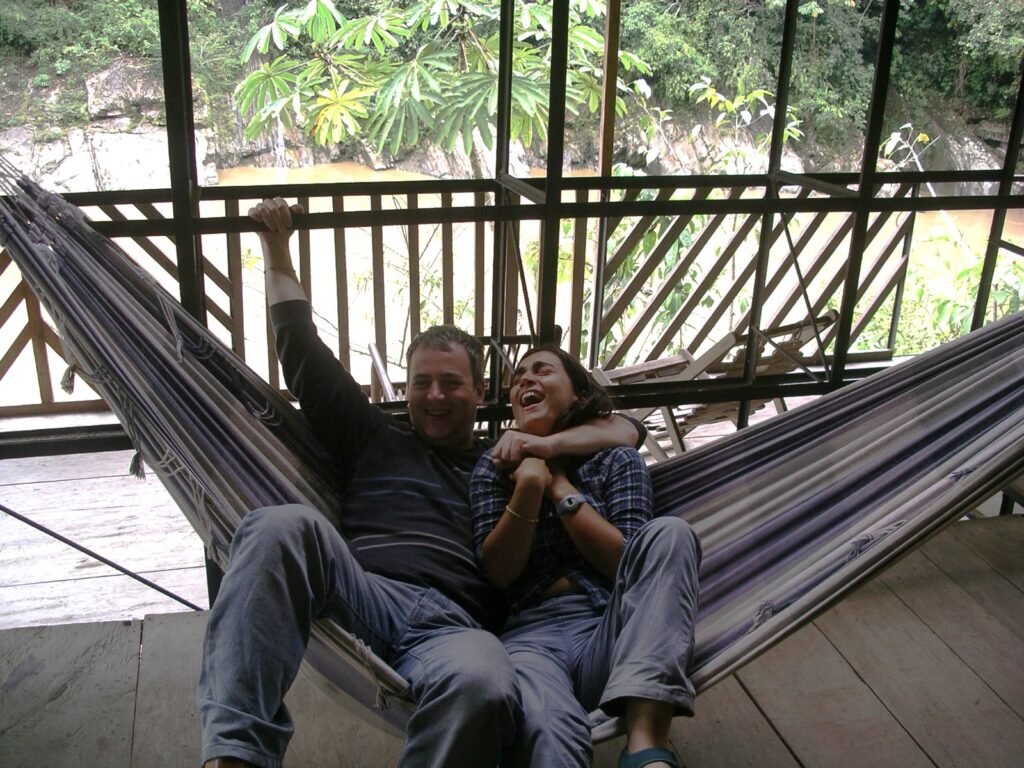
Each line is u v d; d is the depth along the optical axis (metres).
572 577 1.75
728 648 1.54
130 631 2.26
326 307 5.88
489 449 1.93
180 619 2.31
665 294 3.86
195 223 2.04
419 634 1.57
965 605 2.41
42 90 7.22
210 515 1.64
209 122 7.31
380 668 1.44
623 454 1.83
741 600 1.75
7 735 1.93
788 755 1.91
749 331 3.12
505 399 2.86
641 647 1.44
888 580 2.51
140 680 2.10
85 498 4.16
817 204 2.62
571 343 3.78
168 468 1.67
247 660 1.34
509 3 2.79
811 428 2.07
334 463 2.01
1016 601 2.43
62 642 2.21
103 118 7.32
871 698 2.07
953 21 7.82
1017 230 7.22
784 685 2.11
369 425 1.92
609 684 1.42
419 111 5.25
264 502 1.72
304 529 1.44
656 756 1.36
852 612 2.37
